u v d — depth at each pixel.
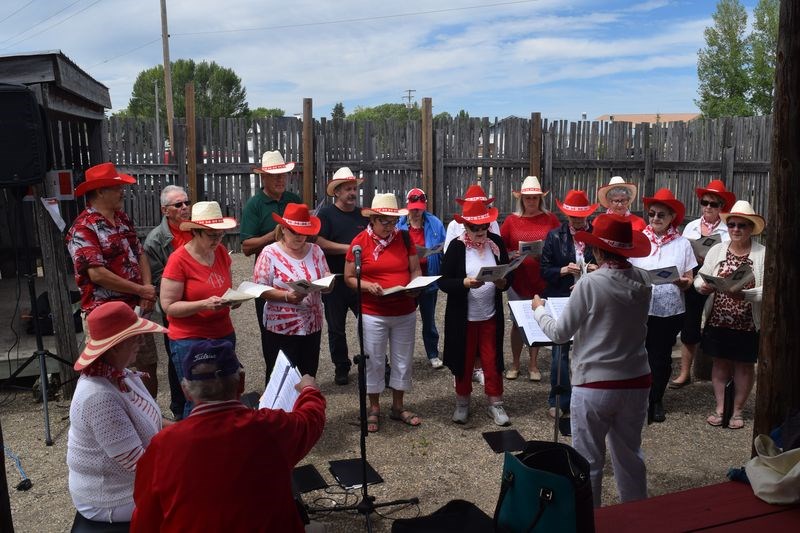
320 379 6.59
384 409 5.81
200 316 4.39
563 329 3.58
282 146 11.80
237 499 2.06
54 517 4.15
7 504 2.79
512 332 6.43
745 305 5.16
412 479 4.56
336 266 6.21
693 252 5.48
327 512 4.14
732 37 37.62
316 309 5.05
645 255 3.54
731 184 13.27
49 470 4.75
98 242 4.71
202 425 2.10
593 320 3.53
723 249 5.29
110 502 2.83
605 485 4.57
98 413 2.76
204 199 11.84
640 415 3.63
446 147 11.96
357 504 4.04
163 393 6.20
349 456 4.91
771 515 3.03
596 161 12.96
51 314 6.11
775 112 3.44
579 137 12.83
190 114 11.31
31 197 5.79
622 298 3.46
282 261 4.95
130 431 2.82
